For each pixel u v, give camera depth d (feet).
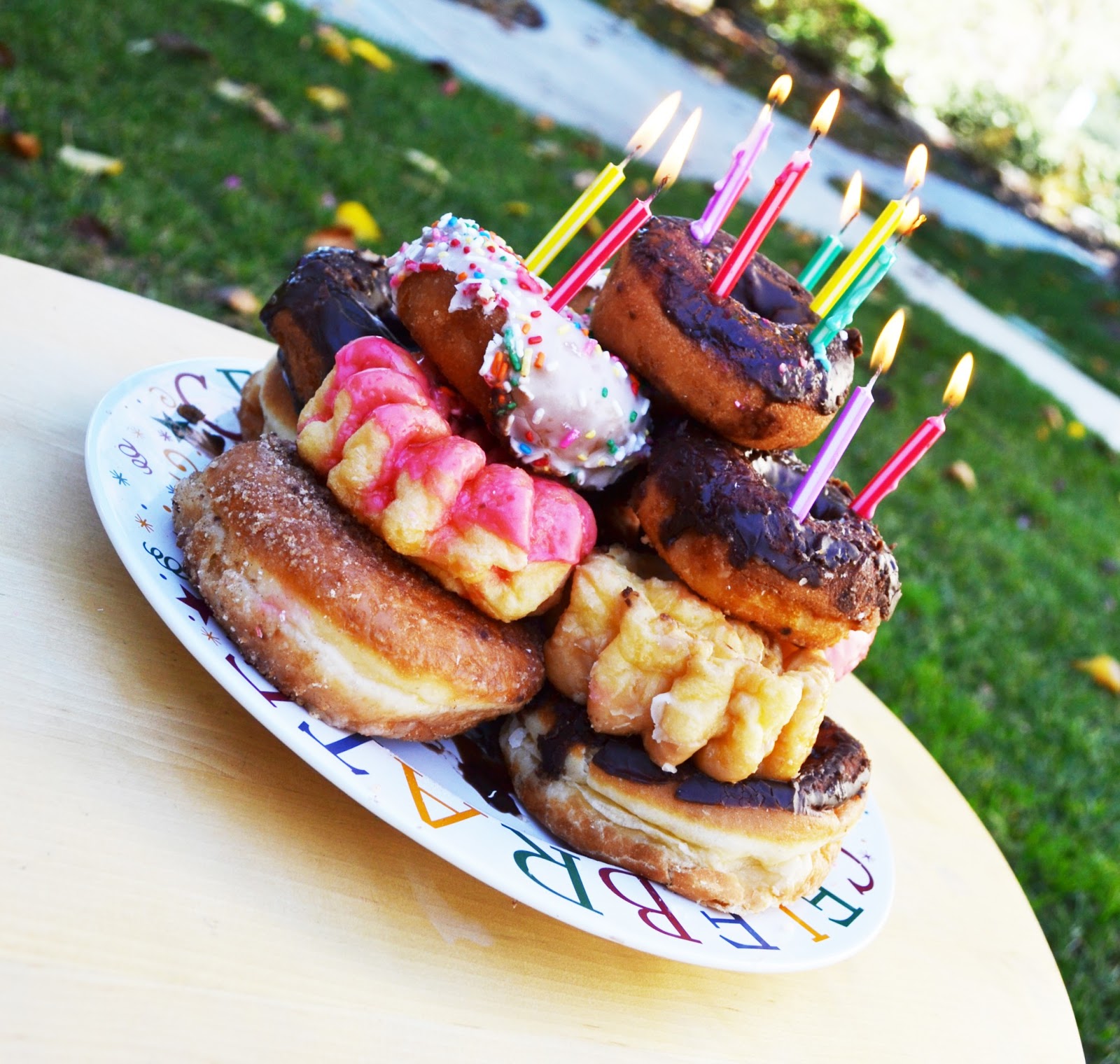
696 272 1.31
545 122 5.40
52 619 1.15
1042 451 5.15
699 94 7.51
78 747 1.06
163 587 1.14
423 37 6.07
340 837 1.12
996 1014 1.36
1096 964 2.34
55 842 0.98
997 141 11.39
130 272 2.80
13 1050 0.87
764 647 1.31
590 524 1.30
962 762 2.77
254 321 2.87
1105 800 2.86
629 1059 1.09
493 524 1.19
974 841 1.66
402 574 1.21
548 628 1.35
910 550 3.68
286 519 1.18
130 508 1.23
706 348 1.27
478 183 4.30
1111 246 10.67
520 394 1.24
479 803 1.24
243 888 1.03
